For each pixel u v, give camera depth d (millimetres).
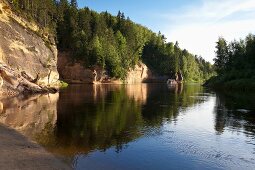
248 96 67688
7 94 54406
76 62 128125
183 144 23719
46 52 82938
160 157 20359
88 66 128750
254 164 19328
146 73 181500
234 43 125438
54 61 86812
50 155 19609
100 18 155500
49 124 30375
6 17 67188
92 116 35875
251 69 101438
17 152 19312
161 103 51656
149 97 63594
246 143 24359
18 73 59969
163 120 34156
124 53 158125
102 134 26656
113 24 179375
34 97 54594
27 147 20859
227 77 106062
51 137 24953
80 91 75688
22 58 65938
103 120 33344
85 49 129250
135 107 45188
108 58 138750
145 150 21922
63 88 84875
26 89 60812
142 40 188375
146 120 33969
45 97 55688
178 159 20031
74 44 128875
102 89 88188
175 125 31391
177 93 78188
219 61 128500
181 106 47688
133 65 168125
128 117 35781
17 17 74812
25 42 70625
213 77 132125
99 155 20484
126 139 25016
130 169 18000
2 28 62281
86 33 136625
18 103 45125
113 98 58562
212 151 21984
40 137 24734
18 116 33969
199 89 101250
